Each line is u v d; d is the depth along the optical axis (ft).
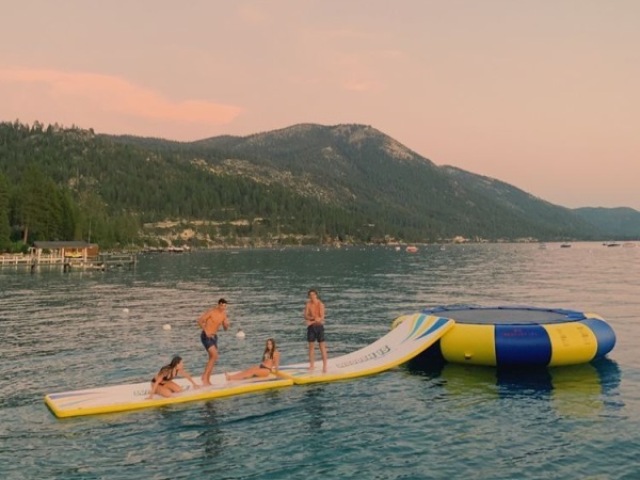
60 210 379.14
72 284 183.83
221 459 36.70
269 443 39.37
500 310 74.08
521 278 208.74
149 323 96.63
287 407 47.32
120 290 162.81
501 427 41.96
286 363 65.62
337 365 60.13
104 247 476.13
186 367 63.46
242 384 52.70
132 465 35.91
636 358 64.28
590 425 42.01
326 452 37.63
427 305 123.13
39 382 56.29
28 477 34.22
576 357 59.16
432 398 49.55
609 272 246.88
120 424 43.42
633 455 36.32
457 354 61.11
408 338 64.80
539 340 58.34
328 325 94.94
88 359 67.15
